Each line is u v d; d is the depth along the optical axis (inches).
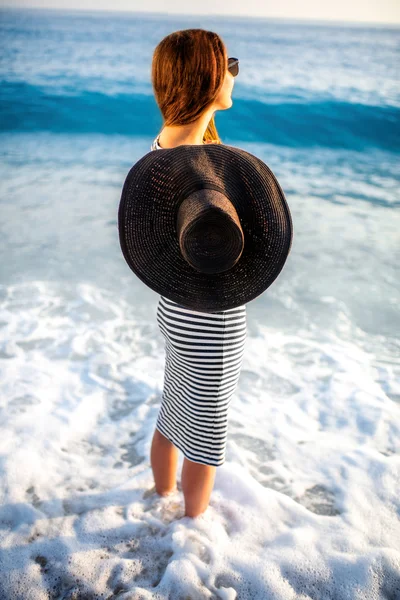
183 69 69.9
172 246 68.5
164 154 67.9
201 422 84.0
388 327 180.7
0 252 227.8
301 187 338.3
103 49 907.4
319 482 109.1
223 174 67.1
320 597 81.8
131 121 506.3
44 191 310.3
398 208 300.8
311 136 480.1
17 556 89.0
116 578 86.0
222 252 62.6
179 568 85.4
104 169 362.3
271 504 101.2
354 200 314.0
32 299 191.2
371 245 247.3
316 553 88.9
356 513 99.6
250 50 932.0
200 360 78.4
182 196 66.5
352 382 146.3
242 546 91.1
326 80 655.8
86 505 101.5
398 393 142.0
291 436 123.9
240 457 115.8
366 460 114.3
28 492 104.1
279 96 571.2
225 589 82.3
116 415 131.5
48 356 156.3
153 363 155.9
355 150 447.5
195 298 70.1
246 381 148.3
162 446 97.0
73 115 512.7
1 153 397.7
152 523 97.1
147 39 1106.7
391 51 925.2
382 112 523.5
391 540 92.8
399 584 83.5
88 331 172.1
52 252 230.5
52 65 724.7
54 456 114.7
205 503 94.9
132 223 67.2
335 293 203.8
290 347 167.3
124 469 112.7
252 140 471.5
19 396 135.3
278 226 67.6
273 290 206.5
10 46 892.0
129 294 199.6
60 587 84.1
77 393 138.8
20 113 509.4
